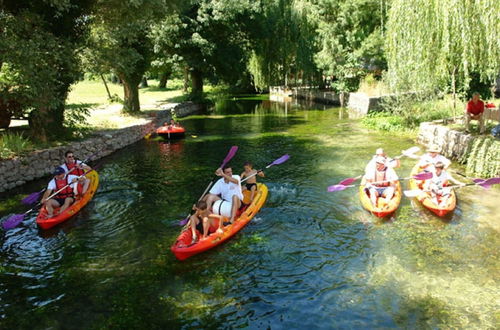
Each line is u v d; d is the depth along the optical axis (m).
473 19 10.52
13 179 11.15
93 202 9.98
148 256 7.35
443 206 8.59
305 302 5.94
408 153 10.02
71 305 6.00
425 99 18.78
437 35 12.02
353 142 16.34
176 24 25.78
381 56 26.20
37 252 7.58
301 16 34.19
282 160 10.11
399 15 12.88
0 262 7.23
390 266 6.80
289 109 29.95
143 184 11.40
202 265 7.00
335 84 31.30
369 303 5.86
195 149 16.05
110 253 7.48
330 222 8.57
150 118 21.28
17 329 5.50
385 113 21.92
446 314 5.56
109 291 6.32
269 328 5.43
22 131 14.97
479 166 11.27
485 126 13.34
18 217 8.10
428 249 7.30
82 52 14.41
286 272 6.73
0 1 11.56
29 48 10.84
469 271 6.57
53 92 12.28
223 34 31.25
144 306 5.93
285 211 9.18
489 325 5.31
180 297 6.13
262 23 33.09
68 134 14.65
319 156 14.15
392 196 9.04
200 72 33.16
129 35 16.19
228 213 8.17
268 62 38.19
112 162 14.09
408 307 5.74
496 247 7.29
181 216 9.07
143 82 51.41
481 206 9.14
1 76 13.69
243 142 17.25
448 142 13.20
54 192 9.10
